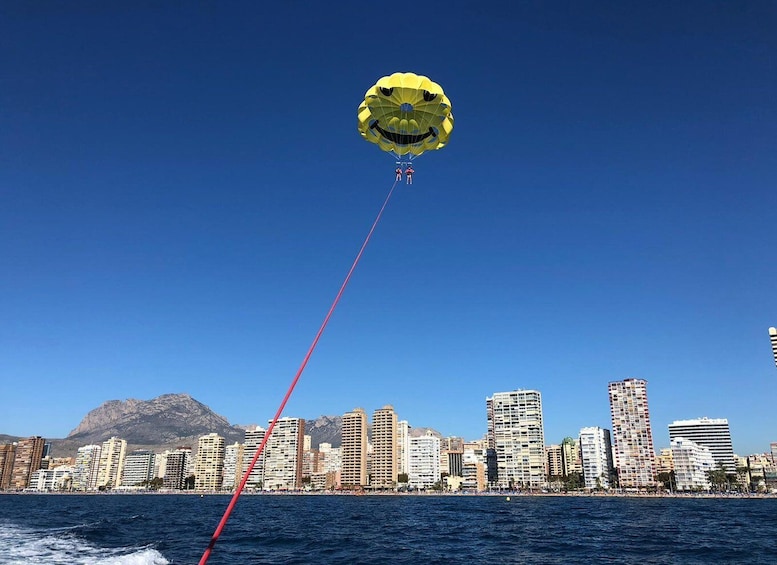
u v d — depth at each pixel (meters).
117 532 62.28
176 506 159.75
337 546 51.75
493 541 56.97
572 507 151.88
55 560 39.03
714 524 83.25
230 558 42.84
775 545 53.72
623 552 48.25
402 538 59.69
